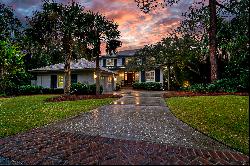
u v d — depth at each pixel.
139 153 5.89
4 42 24.52
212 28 20.75
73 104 15.80
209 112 10.65
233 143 6.54
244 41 9.43
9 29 39.56
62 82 33.56
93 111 13.05
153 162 5.24
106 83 35.66
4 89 26.58
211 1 21.02
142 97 22.08
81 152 6.11
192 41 32.28
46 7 22.62
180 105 13.57
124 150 6.14
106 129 8.60
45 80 34.19
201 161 5.31
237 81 19.09
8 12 39.69
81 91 27.02
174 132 8.00
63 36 23.02
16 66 25.78
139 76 43.00
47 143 7.00
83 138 7.42
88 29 23.27
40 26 23.00
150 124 9.30
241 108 10.77
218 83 19.83
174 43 34.59
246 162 5.26
